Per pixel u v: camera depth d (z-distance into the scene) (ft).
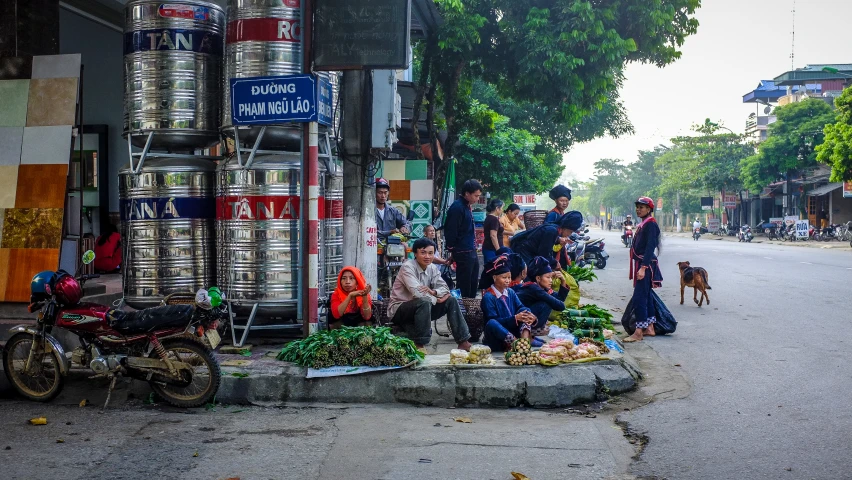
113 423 18.70
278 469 15.24
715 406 20.15
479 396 20.47
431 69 54.65
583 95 51.98
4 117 26.55
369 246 29.32
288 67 24.13
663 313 31.68
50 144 26.16
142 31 24.94
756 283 55.01
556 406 20.47
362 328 21.85
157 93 24.86
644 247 30.53
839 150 110.73
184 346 19.95
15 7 26.76
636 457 16.16
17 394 21.38
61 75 26.68
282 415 19.44
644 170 312.29
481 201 91.76
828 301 43.09
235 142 23.85
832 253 99.35
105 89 42.98
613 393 21.24
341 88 28.78
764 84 231.91
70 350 24.21
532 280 26.09
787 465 15.49
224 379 20.65
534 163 88.69
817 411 19.52
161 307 20.25
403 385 20.61
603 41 48.21
